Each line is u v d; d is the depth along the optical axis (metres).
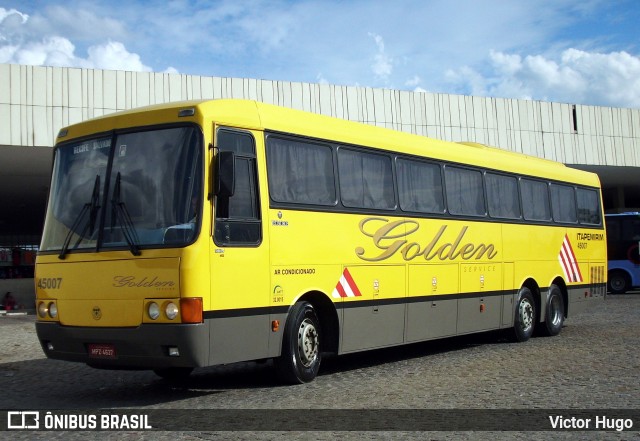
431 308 13.75
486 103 33.06
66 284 9.88
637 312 23.70
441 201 14.31
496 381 11.03
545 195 17.92
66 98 24.41
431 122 31.31
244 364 13.98
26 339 18.72
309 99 28.05
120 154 9.89
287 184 10.80
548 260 17.66
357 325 11.91
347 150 12.10
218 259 9.42
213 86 26.12
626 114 37.16
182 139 9.56
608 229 35.62
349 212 11.91
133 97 25.12
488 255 15.56
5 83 23.81
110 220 9.70
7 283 33.38
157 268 9.19
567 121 35.47
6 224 62.56
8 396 10.62
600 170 38.53
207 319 9.19
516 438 7.53
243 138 10.16
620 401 9.41
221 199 9.56
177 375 12.27
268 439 7.52
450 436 7.59
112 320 9.43
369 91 29.64
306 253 10.97
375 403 9.36
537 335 17.62
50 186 10.55
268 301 10.23
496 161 16.23
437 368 12.58
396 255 12.91
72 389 11.23
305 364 10.98
